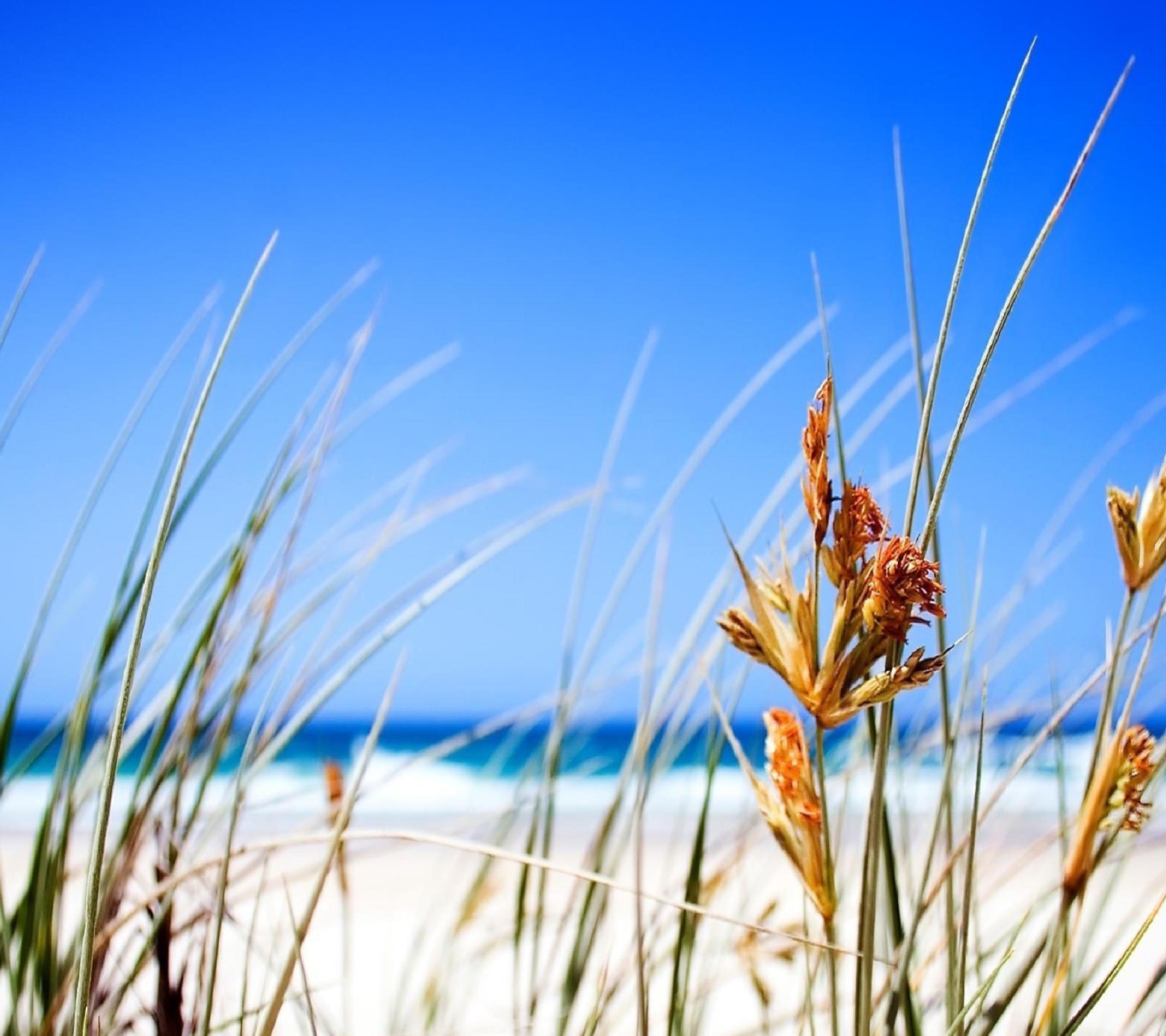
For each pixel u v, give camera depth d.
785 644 0.47
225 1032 0.74
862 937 0.46
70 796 0.76
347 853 0.87
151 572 0.45
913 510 0.46
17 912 0.75
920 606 0.44
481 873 1.05
